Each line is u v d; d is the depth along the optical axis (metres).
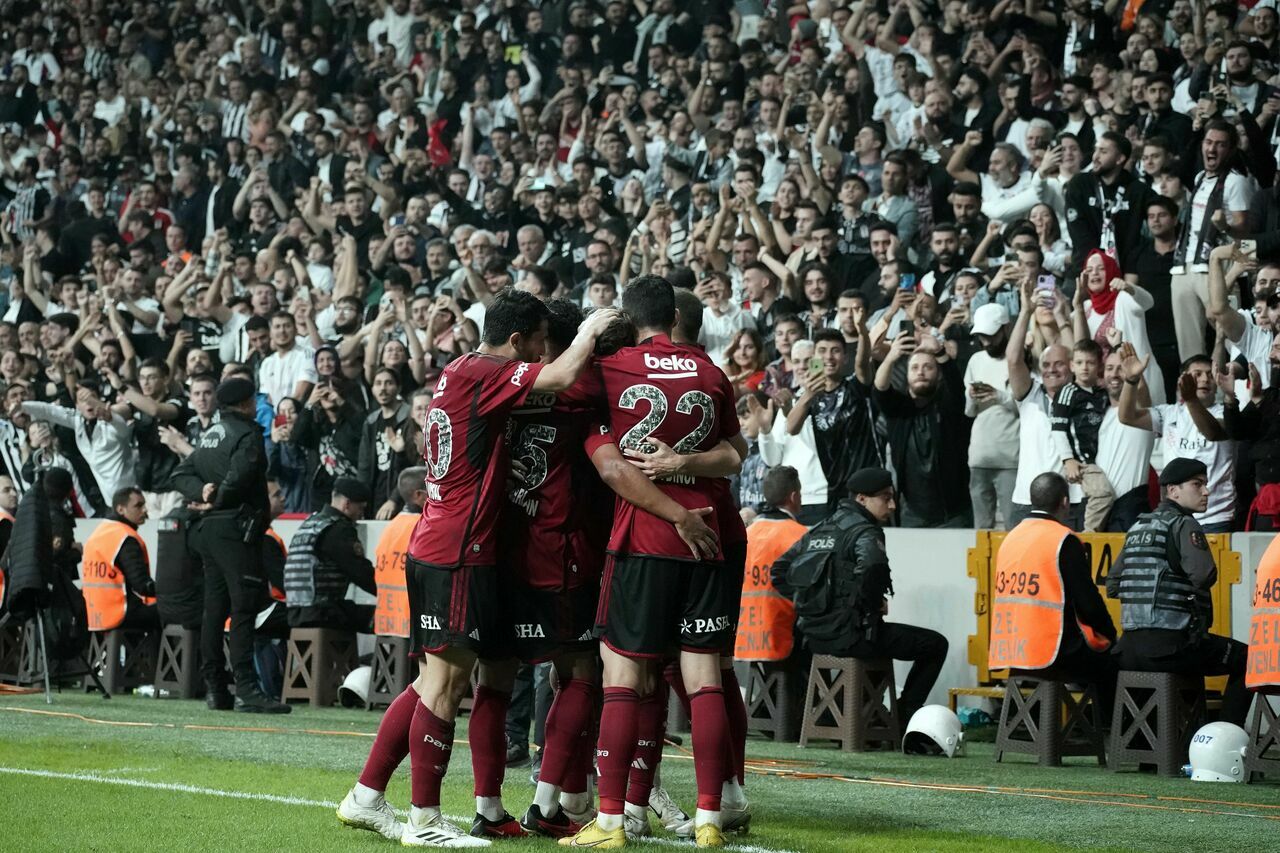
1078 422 14.89
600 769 7.27
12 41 33.69
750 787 9.78
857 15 22.06
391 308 21.94
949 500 15.96
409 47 28.39
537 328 7.56
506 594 7.45
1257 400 13.96
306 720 14.09
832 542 12.17
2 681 18.16
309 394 22.16
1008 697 11.61
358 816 7.47
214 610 14.89
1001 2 20.36
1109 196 17.11
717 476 7.47
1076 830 8.12
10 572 15.59
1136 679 10.96
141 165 30.73
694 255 20.34
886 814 8.63
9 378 26.12
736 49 23.11
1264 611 10.24
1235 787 10.13
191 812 8.27
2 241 30.81
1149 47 18.91
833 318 17.84
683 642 7.34
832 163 20.70
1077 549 11.18
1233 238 16.11
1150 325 16.45
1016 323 15.98
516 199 23.94
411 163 25.56
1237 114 16.98
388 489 19.33
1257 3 18.97
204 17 31.55
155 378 23.28
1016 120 19.44
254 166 27.66
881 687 12.20
